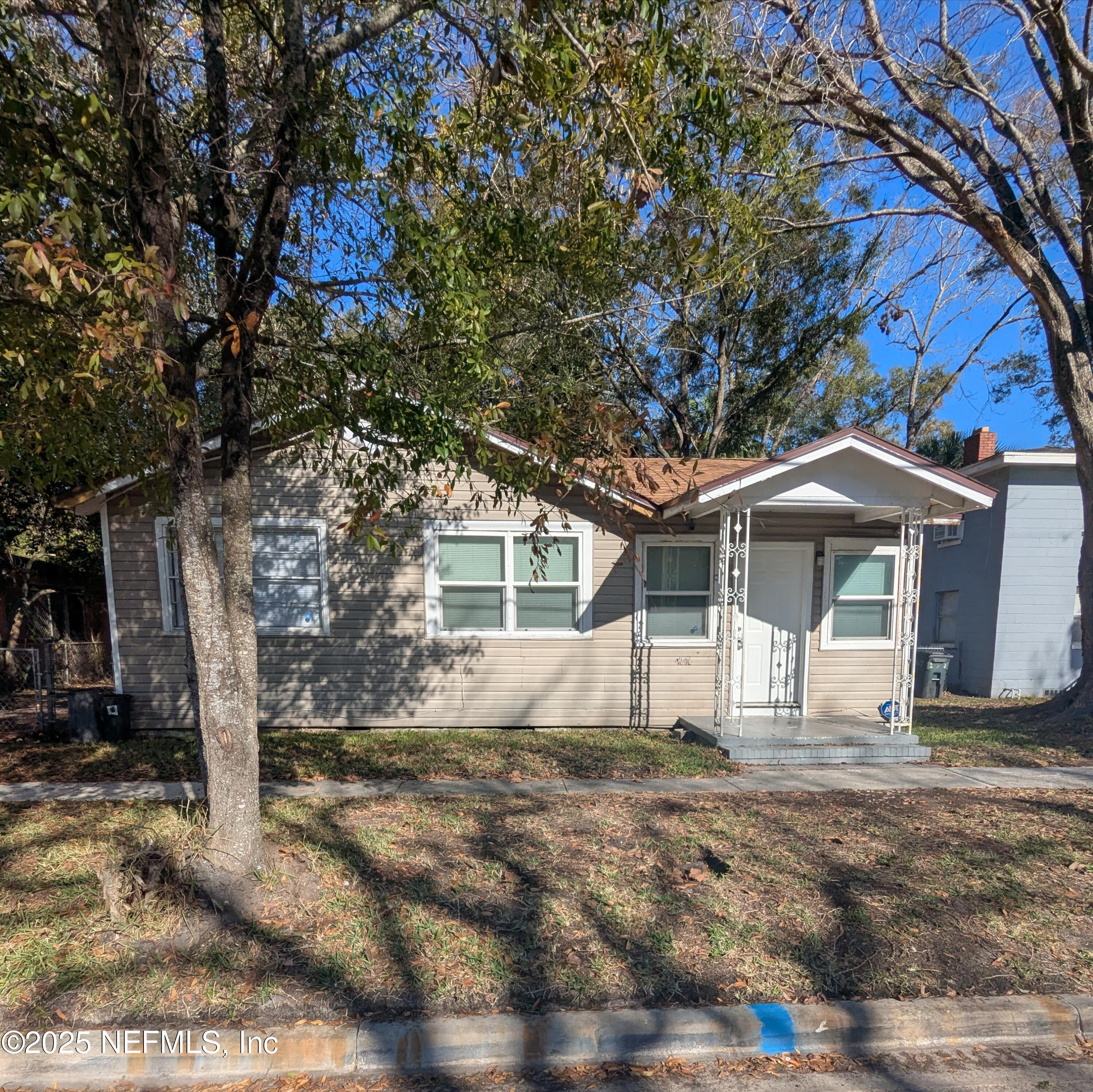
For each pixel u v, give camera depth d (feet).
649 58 13.33
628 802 20.12
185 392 13.15
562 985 11.25
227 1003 10.69
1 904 13.42
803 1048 10.66
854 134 37.09
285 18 13.85
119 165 13.60
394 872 14.88
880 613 31.89
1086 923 13.55
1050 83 33.96
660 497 29.14
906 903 14.08
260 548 28.99
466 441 20.34
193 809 18.40
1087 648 33.71
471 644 29.84
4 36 11.81
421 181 17.24
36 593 47.19
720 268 20.40
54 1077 9.87
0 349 11.60
